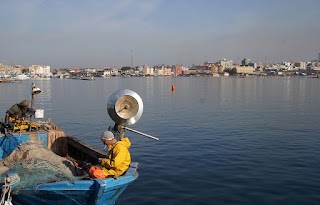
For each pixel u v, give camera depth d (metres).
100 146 19.95
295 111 37.34
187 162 15.98
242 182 13.20
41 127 12.67
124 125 10.52
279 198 11.68
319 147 18.88
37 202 8.29
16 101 51.38
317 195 11.90
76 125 27.69
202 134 22.97
